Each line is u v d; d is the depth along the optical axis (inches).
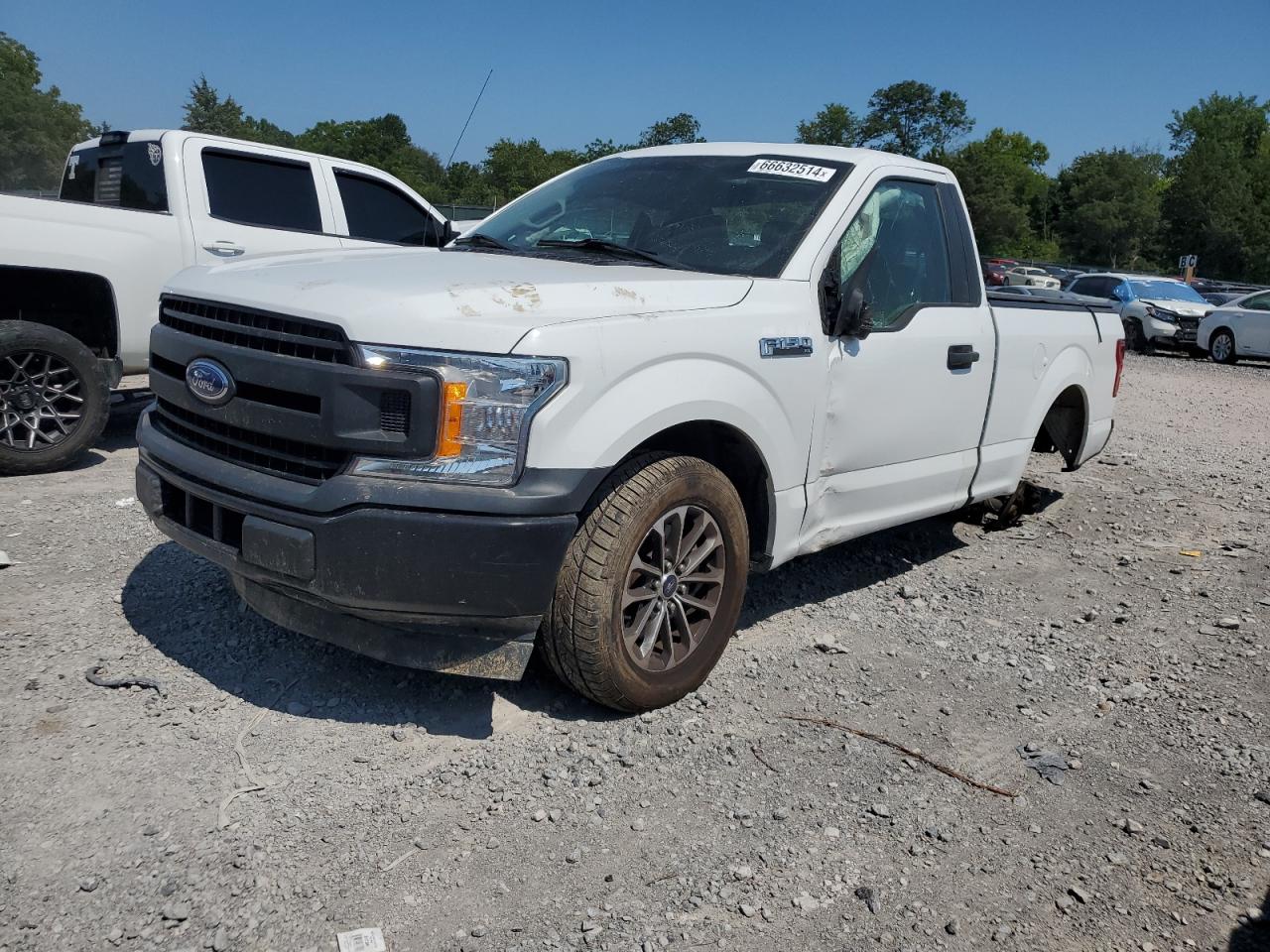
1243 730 147.1
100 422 252.7
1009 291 254.4
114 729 125.6
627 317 128.0
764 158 177.2
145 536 197.0
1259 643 180.5
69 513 211.5
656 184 177.3
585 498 121.0
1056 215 3929.6
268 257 153.7
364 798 115.6
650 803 119.0
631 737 133.0
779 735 136.9
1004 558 225.6
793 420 150.3
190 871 101.0
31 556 182.5
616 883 104.8
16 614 156.8
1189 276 1846.7
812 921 101.5
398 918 97.3
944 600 194.9
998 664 165.5
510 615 119.5
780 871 108.8
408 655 125.9
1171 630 185.9
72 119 2965.1
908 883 108.5
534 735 131.7
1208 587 210.5
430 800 116.2
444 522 114.5
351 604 117.8
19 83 2822.3
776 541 153.6
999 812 122.9
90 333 268.4
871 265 159.8
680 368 132.0
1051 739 141.9
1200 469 335.6
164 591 168.6
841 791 124.6
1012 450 213.5
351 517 114.7
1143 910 106.7
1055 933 102.4
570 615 126.0
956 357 184.9
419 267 139.8
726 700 145.5
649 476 129.4
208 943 92.0
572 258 157.8
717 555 143.6
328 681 141.3
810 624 177.3
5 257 235.6
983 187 3366.1
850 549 222.1
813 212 162.1
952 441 191.3
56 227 245.4
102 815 108.7
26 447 241.1
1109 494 290.8
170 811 110.2
